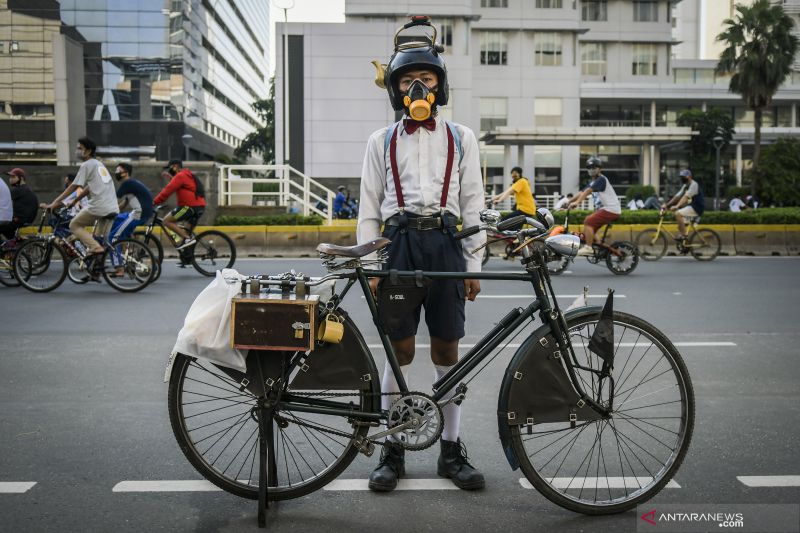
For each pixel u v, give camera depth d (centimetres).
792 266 1313
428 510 309
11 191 1086
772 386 509
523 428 329
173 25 6631
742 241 1639
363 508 311
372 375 304
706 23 11081
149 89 6612
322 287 299
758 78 4525
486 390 507
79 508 309
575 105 5425
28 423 428
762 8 4444
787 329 715
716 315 794
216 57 8475
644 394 323
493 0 5303
